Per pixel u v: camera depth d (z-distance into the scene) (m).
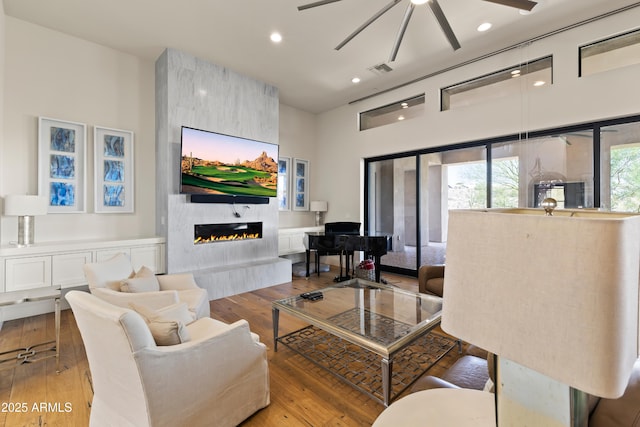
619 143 3.34
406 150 5.20
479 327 0.53
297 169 6.55
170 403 1.38
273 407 1.89
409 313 2.49
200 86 4.34
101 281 2.40
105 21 3.47
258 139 5.02
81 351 2.57
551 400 0.53
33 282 3.19
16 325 3.09
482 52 4.08
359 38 3.75
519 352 0.48
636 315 0.44
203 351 1.52
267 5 3.18
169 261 4.09
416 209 5.24
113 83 4.07
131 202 4.21
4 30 3.26
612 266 0.40
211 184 4.38
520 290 0.48
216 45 3.99
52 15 3.36
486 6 3.13
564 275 0.43
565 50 3.55
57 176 3.65
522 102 3.89
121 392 1.40
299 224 6.61
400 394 1.99
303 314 2.42
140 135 4.31
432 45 3.91
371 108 5.75
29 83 3.49
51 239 3.64
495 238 0.51
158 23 3.50
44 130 3.56
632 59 3.24
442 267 3.35
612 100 3.25
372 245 4.80
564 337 0.43
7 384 2.10
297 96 5.77
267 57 4.28
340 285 3.31
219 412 1.59
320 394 2.02
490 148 4.33
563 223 0.44
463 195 4.67
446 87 4.68
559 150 3.74
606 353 0.40
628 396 0.85
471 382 1.44
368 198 6.04
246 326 1.74
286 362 2.43
